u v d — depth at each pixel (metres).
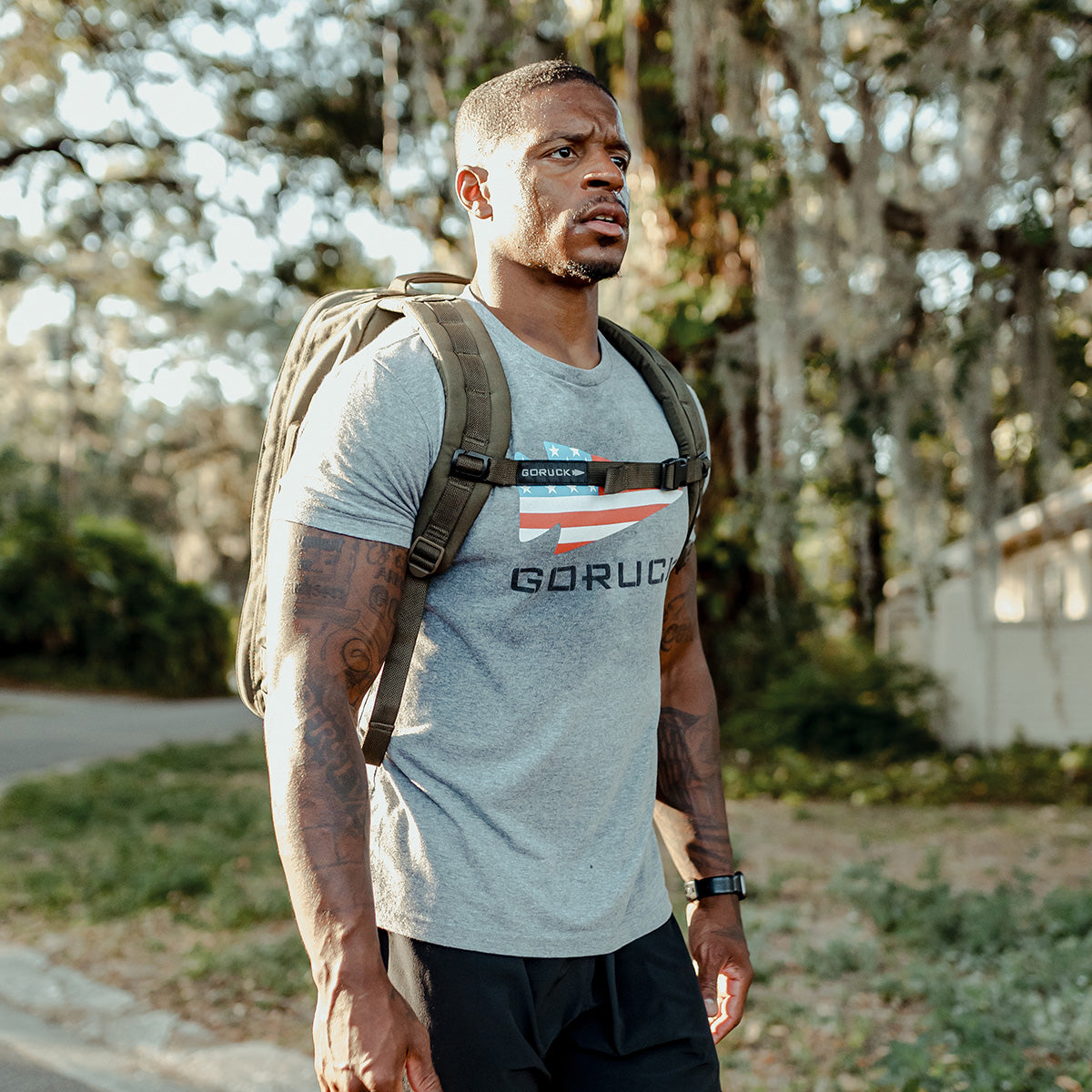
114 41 10.85
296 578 1.33
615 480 1.46
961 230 6.30
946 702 11.49
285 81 11.22
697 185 6.69
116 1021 3.88
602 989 1.48
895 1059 2.99
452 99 6.88
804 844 6.84
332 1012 1.20
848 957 4.17
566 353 1.54
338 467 1.34
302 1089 3.33
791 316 6.37
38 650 22.91
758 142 5.92
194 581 24.48
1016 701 11.12
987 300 6.40
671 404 1.62
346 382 1.38
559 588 1.42
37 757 12.34
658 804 1.82
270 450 1.56
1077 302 7.47
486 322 1.49
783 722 10.94
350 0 10.28
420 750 1.42
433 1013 1.38
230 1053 3.56
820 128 6.02
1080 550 11.27
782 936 4.67
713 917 1.75
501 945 1.38
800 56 5.96
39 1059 3.58
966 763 10.08
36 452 39.47
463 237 8.65
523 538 1.39
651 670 1.54
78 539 23.42
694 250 6.90
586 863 1.45
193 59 11.09
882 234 6.24
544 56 7.48
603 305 6.85
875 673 11.19
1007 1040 3.31
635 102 6.18
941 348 6.70
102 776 10.12
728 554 8.95
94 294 16.45
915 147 7.73
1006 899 4.61
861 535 7.27
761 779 9.23
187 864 5.93
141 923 5.10
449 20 7.03
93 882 5.69
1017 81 6.05
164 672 23.36
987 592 7.18
